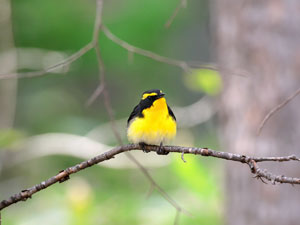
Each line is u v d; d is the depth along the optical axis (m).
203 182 12.09
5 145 13.53
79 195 11.99
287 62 10.43
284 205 10.38
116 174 15.72
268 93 10.57
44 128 18.34
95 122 17.80
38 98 18.81
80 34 18.31
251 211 10.78
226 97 11.33
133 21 18.50
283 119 10.41
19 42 18.23
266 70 10.60
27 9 18.02
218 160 14.38
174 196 12.72
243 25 10.88
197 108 15.12
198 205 12.14
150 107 8.32
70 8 18.19
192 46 20.95
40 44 18.41
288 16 10.41
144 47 18.97
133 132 8.48
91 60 18.59
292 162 10.30
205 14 20.41
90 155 15.54
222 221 11.77
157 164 15.40
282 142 10.41
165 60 7.68
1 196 16.53
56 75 19.42
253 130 10.73
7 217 14.03
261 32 10.65
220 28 11.52
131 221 12.24
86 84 19.81
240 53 10.95
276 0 10.50
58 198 14.38
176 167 12.24
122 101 19.97
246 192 10.86
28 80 19.17
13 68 16.62
